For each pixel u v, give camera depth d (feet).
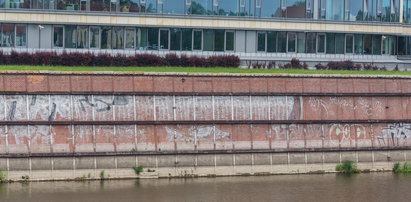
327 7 342.85
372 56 351.05
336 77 282.15
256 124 271.28
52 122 253.03
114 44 321.32
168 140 262.67
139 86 262.88
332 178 269.85
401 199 245.04
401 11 353.92
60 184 249.34
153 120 261.85
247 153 268.82
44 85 254.88
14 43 313.94
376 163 282.56
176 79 266.57
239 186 254.47
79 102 256.93
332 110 280.51
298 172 273.75
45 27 315.78
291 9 338.34
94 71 260.42
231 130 268.62
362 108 284.00
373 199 244.42
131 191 244.22
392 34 351.87
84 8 317.63
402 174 279.90
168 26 325.21
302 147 274.98
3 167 248.73
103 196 237.86
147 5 323.37
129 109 260.62
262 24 334.44
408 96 289.94
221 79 270.26
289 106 275.59
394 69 339.77
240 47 333.83
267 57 334.44
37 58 297.74
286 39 338.95
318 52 343.46
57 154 251.80
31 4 313.32
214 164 265.75
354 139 281.13
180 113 264.93
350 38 347.97
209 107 268.00
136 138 259.80
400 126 287.07
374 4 349.20
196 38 329.72
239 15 332.80
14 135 250.37
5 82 251.80
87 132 256.11
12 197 233.35
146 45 324.60
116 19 319.88
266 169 270.46
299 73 280.92
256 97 272.51
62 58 298.97
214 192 246.27
